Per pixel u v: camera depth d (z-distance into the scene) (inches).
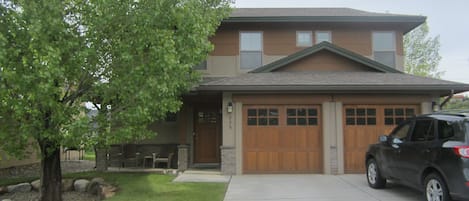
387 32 597.0
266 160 447.5
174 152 555.2
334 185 366.6
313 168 447.2
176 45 299.9
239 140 445.1
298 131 451.2
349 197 309.3
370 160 360.5
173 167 540.4
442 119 257.9
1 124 271.0
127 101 285.1
